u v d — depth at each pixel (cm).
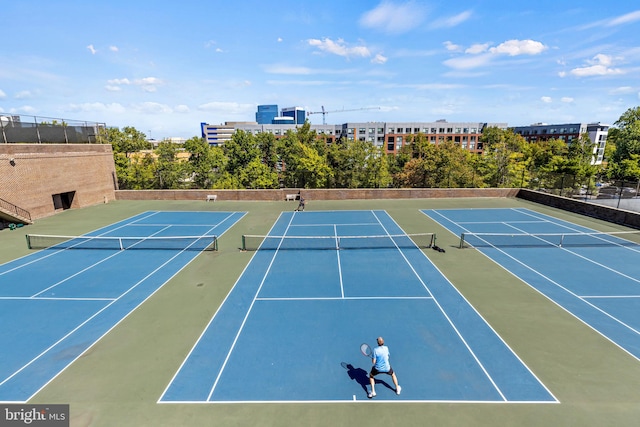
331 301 1274
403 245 1925
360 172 4731
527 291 1341
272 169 5359
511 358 938
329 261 1684
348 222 2483
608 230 2209
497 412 754
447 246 1905
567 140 10831
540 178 3631
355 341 1025
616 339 1024
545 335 1046
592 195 3006
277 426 723
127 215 2744
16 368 908
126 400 795
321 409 769
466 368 899
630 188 2716
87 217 2666
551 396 799
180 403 786
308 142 5688
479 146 10406
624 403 775
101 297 1316
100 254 1800
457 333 1059
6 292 1358
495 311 1192
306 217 2656
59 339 1041
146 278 1491
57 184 2766
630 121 4588
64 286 1412
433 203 3183
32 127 2658
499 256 1736
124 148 4634
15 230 2283
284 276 1505
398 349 983
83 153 3034
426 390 823
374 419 739
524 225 2358
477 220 2517
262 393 818
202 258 1741
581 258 1700
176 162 4656
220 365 920
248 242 2005
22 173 2439
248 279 1478
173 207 3059
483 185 4419
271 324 1122
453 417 742
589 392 810
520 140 7312
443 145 4638
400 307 1224
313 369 903
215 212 2852
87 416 748
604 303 1242
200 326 1112
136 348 997
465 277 1477
